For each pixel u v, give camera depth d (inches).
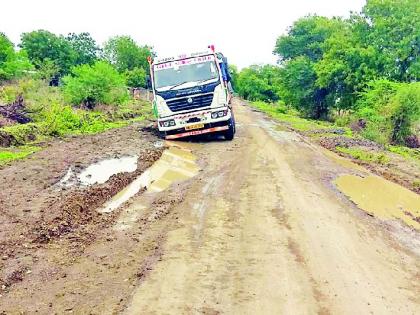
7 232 303.7
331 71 1350.9
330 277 252.7
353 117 1223.5
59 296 223.1
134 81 2172.7
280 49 2000.5
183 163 548.4
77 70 1149.1
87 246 287.3
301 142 752.3
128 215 349.7
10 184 428.8
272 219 342.6
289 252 283.1
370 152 699.4
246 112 1621.6
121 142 695.1
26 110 848.3
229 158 577.3
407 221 371.6
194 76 692.7
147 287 233.0
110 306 213.9
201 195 405.7
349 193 437.1
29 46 2036.2
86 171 493.7
